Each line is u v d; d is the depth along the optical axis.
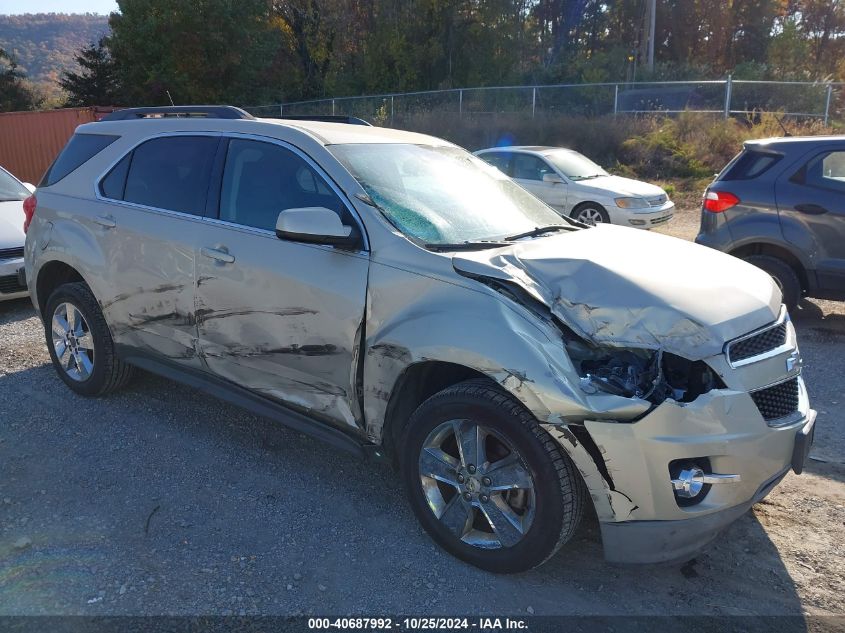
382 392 3.26
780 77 27.19
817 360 6.08
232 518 3.52
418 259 3.20
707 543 2.93
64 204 4.80
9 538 3.30
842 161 6.55
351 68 40.38
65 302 4.85
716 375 2.81
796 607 2.96
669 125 20.17
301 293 3.50
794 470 3.05
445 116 23.25
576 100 23.33
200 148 4.19
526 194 4.45
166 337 4.23
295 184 3.73
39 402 4.89
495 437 2.98
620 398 2.70
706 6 42.84
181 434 4.45
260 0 33.22
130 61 32.97
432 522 3.22
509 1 36.41
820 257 6.64
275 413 3.78
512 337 2.85
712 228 7.15
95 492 3.73
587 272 3.02
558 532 2.86
